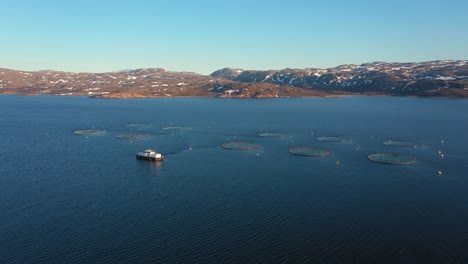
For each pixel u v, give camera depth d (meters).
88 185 131.88
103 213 106.44
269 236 92.62
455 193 122.88
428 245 88.25
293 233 94.00
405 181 136.38
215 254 84.12
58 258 82.44
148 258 82.44
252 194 122.00
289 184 132.88
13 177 141.38
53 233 94.06
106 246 87.62
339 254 84.38
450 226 98.00
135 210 108.50
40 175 144.25
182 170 151.88
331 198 118.25
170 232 94.56
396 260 82.06
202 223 99.69
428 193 122.94
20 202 115.06
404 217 103.62
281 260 81.75
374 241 90.19
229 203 113.94
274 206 111.56
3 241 90.00
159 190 126.25
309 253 84.69
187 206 111.56
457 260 81.94
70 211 107.88
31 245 88.06
